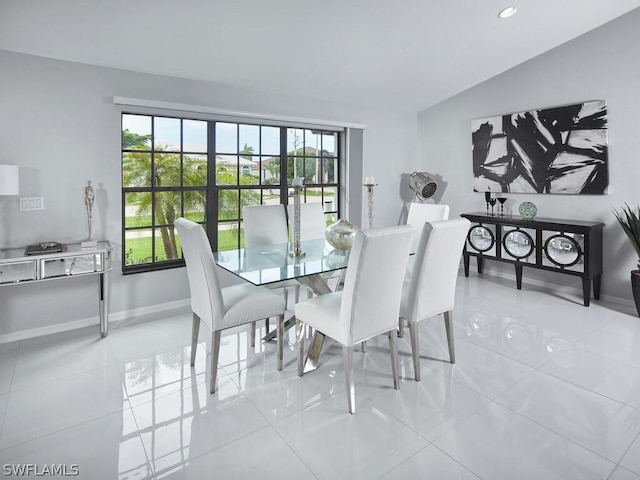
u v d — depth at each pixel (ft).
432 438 6.36
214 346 7.77
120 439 6.34
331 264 9.03
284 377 8.38
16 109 9.80
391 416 6.97
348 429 6.61
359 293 7.01
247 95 13.62
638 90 12.23
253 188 14.40
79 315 11.02
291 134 15.53
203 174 13.57
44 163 10.23
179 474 5.59
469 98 17.02
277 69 12.39
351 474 5.59
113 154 11.21
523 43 12.57
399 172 18.76
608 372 8.45
